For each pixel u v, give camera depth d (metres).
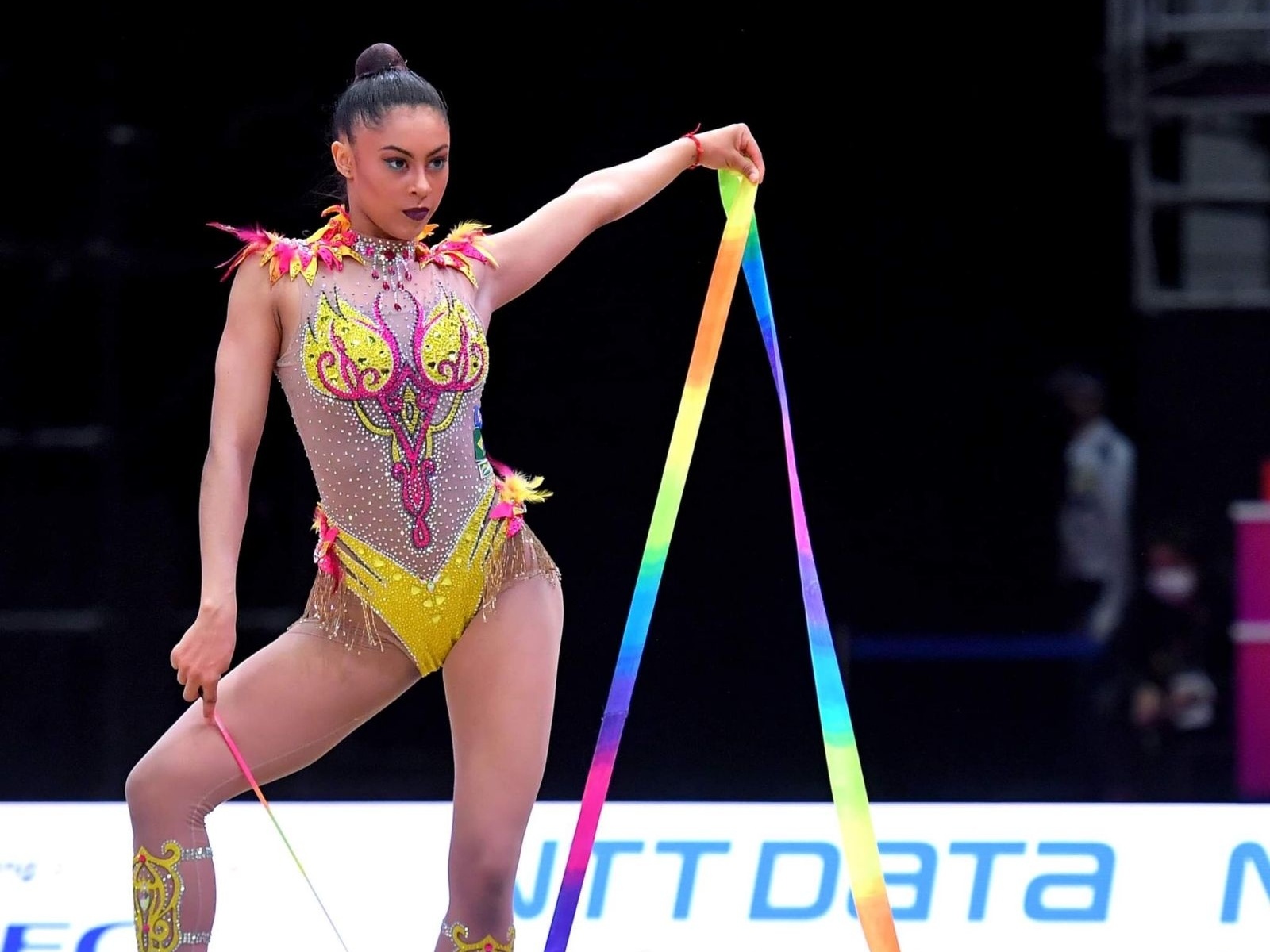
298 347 8.34
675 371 21.92
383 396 8.36
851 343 22.06
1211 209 21.72
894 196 21.72
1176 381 22.12
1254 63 21.28
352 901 13.54
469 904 8.58
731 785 21.69
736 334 22.02
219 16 20.23
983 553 22.33
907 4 21.12
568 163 20.94
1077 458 22.17
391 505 8.45
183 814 8.38
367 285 8.45
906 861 13.75
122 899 13.49
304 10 20.25
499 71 20.69
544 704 8.69
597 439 22.06
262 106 20.44
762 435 22.14
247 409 8.33
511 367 21.95
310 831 13.73
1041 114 21.44
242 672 8.56
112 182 20.52
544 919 13.45
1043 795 22.19
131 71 20.30
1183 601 22.30
